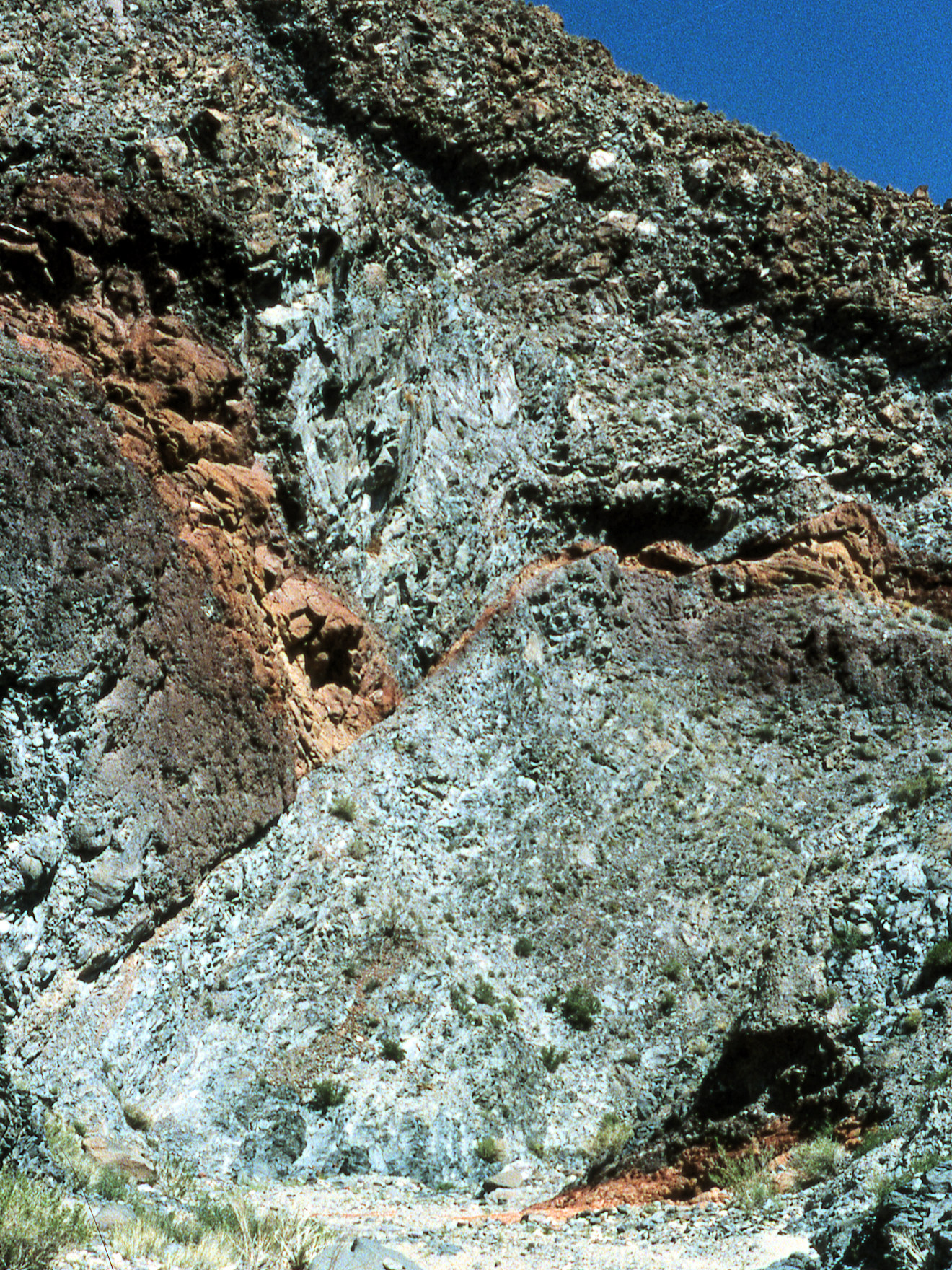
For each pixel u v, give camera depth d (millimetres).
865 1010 16391
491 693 29484
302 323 28281
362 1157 19578
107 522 21406
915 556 36406
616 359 36531
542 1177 19969
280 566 26234
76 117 28031
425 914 24328
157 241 26234
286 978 21781
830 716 31500
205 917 21391
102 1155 14797
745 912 26125
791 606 33844
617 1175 17000
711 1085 16750
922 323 39594
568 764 29016
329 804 24953
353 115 35469
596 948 25312
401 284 32500
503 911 25406
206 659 22812
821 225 40531
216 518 24438
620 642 32281
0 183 25078
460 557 30938
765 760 30469
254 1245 9945
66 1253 8836
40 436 20969
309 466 27844
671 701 31578
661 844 28016
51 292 24438
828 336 39500
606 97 40938
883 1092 14875
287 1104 19750
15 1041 16984
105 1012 18734
